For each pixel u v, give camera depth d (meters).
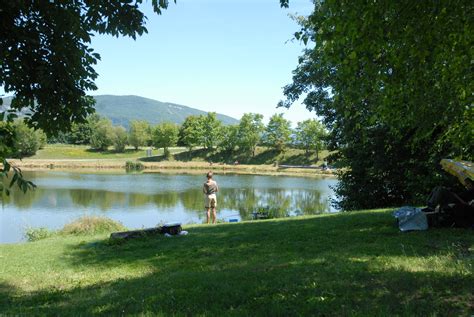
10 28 5.62
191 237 11.46
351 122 18.36
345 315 4.63
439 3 5.04
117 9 6.27
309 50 18.20
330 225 11.42
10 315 5.54
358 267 6.55
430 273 5.88
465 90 6.57
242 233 11.45
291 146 85.44
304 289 5.62
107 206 27.88
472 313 4.40
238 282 6.25
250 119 85.19
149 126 110.44
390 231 9.69
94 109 6.55
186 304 5.40
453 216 9.59
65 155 91.81
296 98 22.17
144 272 7.97
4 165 4.82
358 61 5.38
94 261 9.27
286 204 29.53
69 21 5.96
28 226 19.67
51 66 5.98
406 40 5.39
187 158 89.62
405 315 4.46
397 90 6.15
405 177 19.12
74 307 5.82
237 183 45.94
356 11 4.99
